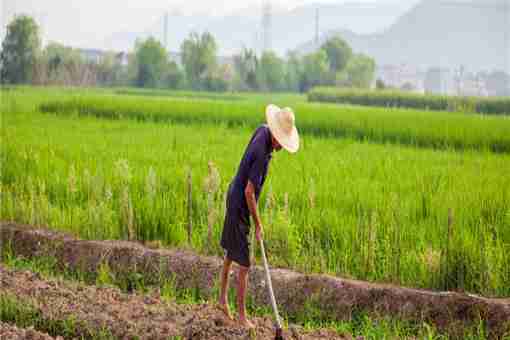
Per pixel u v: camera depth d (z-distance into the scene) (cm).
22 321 945
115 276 1189
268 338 880
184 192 1528
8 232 1348
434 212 1405
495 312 967
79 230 1352
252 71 12738
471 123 3188
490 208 1376
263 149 902
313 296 1066
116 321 912
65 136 2564
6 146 2145
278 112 912
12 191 1630
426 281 1098
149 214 1341
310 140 2709
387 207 1354
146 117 3569
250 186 891
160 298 1054
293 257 1180
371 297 1041
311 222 1299
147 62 11675
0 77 9669
